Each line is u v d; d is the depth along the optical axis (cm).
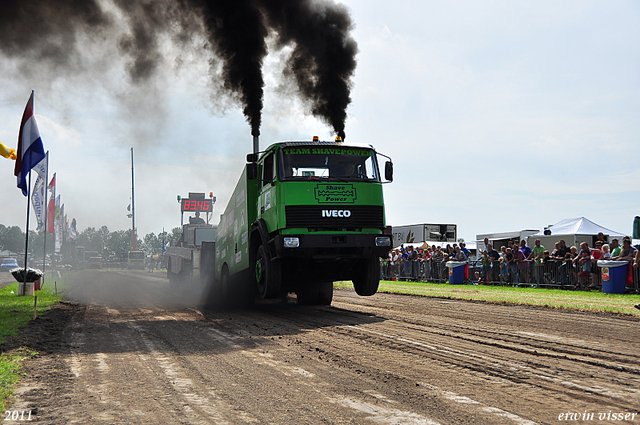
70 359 611
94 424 372
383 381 489
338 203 1008
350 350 653
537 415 384
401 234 3447
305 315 1081
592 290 1541
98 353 650
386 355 616
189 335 807
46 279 2950
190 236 2372
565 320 908
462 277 2022
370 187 1038
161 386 481
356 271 1136
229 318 1047
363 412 395
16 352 643
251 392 457
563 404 410
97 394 453
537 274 1745
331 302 1364
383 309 1171
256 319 1021
